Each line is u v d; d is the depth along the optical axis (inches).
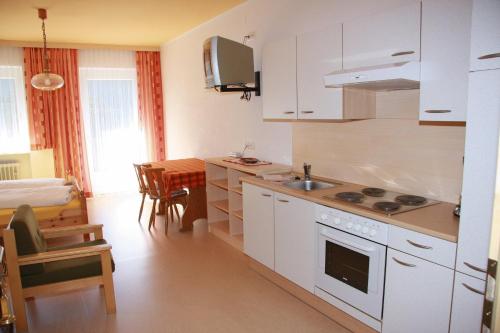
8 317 76.2
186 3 163.3
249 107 169.3
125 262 146.7
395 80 82.0
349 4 114.5
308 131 135.3
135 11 173.9
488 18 60.7
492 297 52.9
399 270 81.4
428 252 75.0
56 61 241.3
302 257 109.9
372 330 91.7
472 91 64.1
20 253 99.7
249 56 147.5
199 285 126.8
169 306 113.7
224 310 111.0
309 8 130.0
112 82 262.2
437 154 94.4
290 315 107.5
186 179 176.4
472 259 67.6
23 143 240.5
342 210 93.7
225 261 146.1
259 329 101.2
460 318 70.9
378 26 91.8
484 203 64.8
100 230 127.8
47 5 159.8
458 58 76.0
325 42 107.5
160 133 281.0
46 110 241.8
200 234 178.1
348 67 101.1
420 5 81.9
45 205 157.4
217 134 201.9
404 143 102.4
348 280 95.3
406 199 96.2
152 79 272.2
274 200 119.3
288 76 122.9
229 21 177.2
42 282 101.9
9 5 158.1
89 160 262.5
